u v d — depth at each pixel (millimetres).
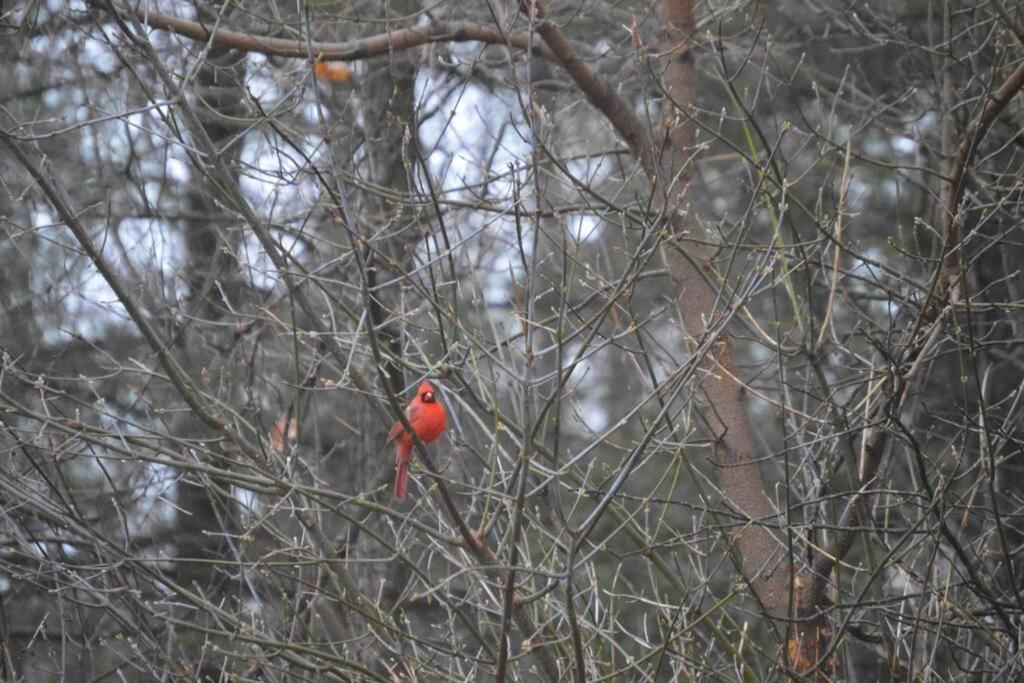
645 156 12320
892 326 11000
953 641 9844
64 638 10078
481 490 8383
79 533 9484
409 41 12562
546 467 10180
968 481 13586
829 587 11469
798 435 11000
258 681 9750
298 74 13969
